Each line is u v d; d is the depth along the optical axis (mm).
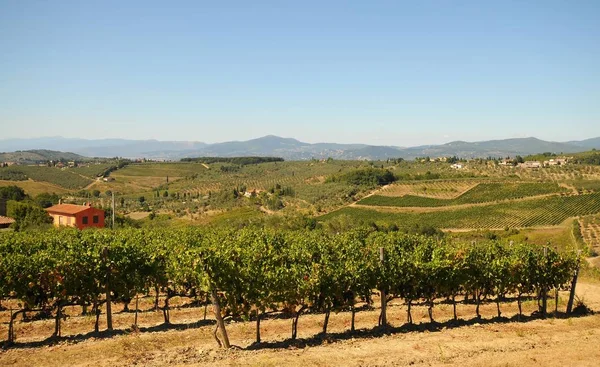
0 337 17141
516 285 19703
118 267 17828
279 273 16266
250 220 78875
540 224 86375
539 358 13742
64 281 16625
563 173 128875
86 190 138875
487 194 109500
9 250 23406
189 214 99188
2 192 94500
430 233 72250
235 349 14641
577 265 21172
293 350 14617
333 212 104188
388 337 16266
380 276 17500
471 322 18984
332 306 17375
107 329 17625
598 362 13461
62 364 13391
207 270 15125
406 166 177875
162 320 20156
